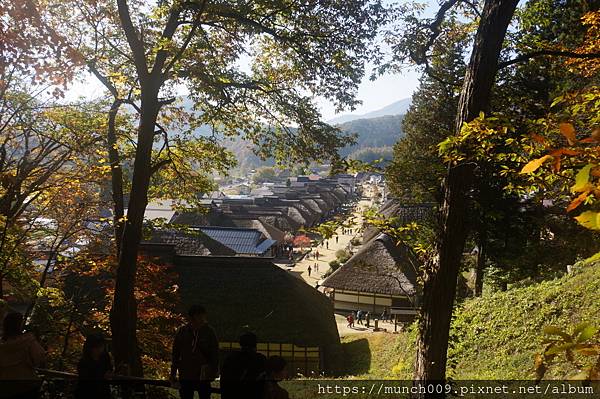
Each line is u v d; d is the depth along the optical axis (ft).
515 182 17.51
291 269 167.63
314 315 65.57
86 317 41.73
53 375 22.08
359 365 64.64
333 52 32.94
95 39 37.83
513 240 59.47
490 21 18.08
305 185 393.50
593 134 5.65
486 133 15.23
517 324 46.01
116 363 30.66
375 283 108.27
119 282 31.40
